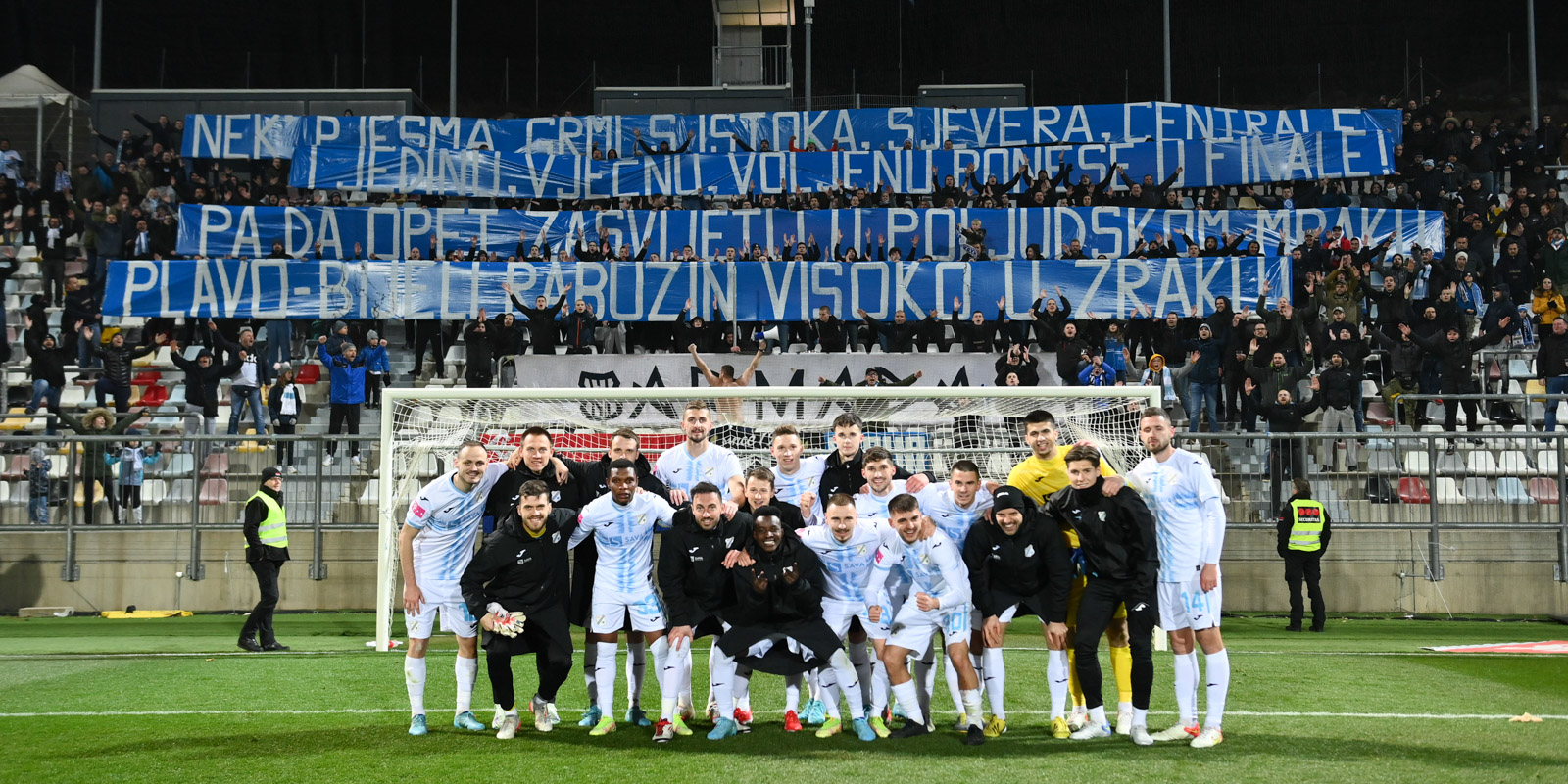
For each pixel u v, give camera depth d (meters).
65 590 12.97
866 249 17.41
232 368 15.07
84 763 5.70
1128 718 6.36
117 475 13.05
